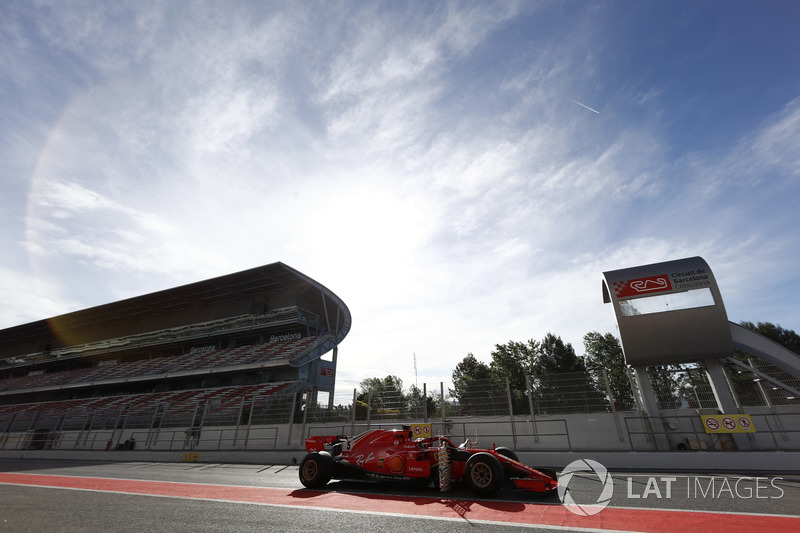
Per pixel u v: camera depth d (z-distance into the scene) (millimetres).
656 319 12930
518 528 4867
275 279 30094
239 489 8352
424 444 8125
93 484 9391
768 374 12617
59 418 27062
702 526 4770
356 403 16281
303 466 8508
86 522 5523
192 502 6914
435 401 15078
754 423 12000
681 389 12992
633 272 13812
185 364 30453
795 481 8016
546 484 6684
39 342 44906
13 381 41906
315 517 5680
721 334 12312
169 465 14930
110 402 28578
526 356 44562
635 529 4695
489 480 6797
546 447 13273
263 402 18703
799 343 37156
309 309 32156
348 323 34969
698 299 12766
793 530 4547
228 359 28875
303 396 17734
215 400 24078
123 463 16406
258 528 5133
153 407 23922
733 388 13016
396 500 6809
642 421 12664
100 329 40906
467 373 51094
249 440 17688
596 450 12344
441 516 5582
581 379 13758
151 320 37844
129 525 5344
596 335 45344
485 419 14203
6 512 6211
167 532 4980
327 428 16219
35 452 22875
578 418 13320
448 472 7391
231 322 32188
